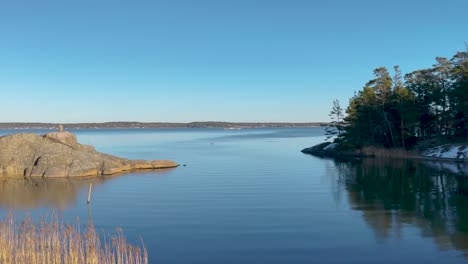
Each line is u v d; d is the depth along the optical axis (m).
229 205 32.94
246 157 81.69
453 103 73.81
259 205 32.81
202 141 167.25
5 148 55.75
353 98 94.19
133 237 24.53
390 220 27.67
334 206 32.31
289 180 47.16
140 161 61.66
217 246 22.59
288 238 23.88
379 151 77.31
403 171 54.06
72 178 51.53
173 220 28.31
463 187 40.09
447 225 26.08
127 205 33.72
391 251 21.39
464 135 74.06
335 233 24.75
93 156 58.16
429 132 83.12
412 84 82.69
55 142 59.88
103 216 29.97
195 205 33.09
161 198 36.50
